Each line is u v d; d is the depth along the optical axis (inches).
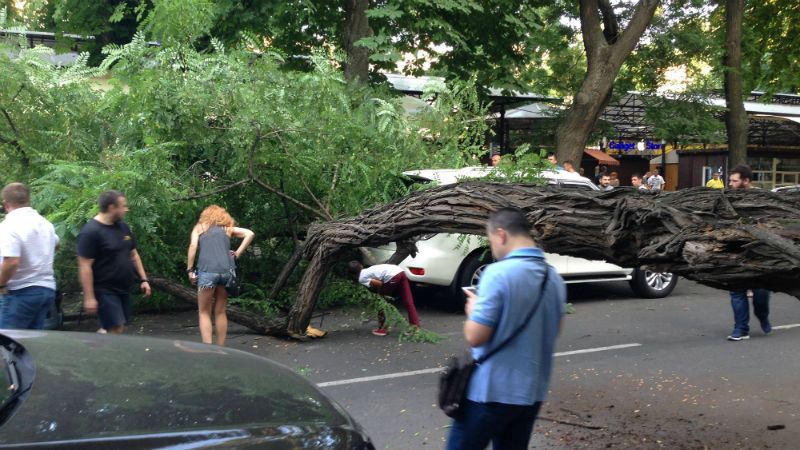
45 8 660.7
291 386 109.2
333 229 280.8
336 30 578.9
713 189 170.7
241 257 356.5
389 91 481.4
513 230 125.1
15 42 318.3
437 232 238.1
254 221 358.0
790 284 142.3
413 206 242.8
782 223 151.3
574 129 588.1
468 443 122.4
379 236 259.8
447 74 607.5
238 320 300.8
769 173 909.2
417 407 213.3
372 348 289.3
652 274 412.5
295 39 585.0
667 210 161.2
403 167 351.9
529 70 816.3
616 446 181.2
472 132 386.9
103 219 224.7
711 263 146.4
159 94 305.9
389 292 303.0
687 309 381.4
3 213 288.4
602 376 248.2
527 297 120.1
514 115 783.1
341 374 250.8
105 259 223.5
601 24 659.4
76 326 314.2
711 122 733.9
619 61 583.5
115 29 608.4
